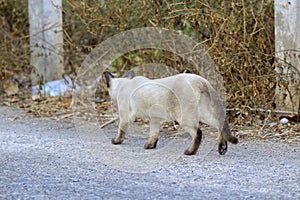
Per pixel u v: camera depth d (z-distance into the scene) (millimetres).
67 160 4496
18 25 8477
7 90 7812
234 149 4840
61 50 7777
